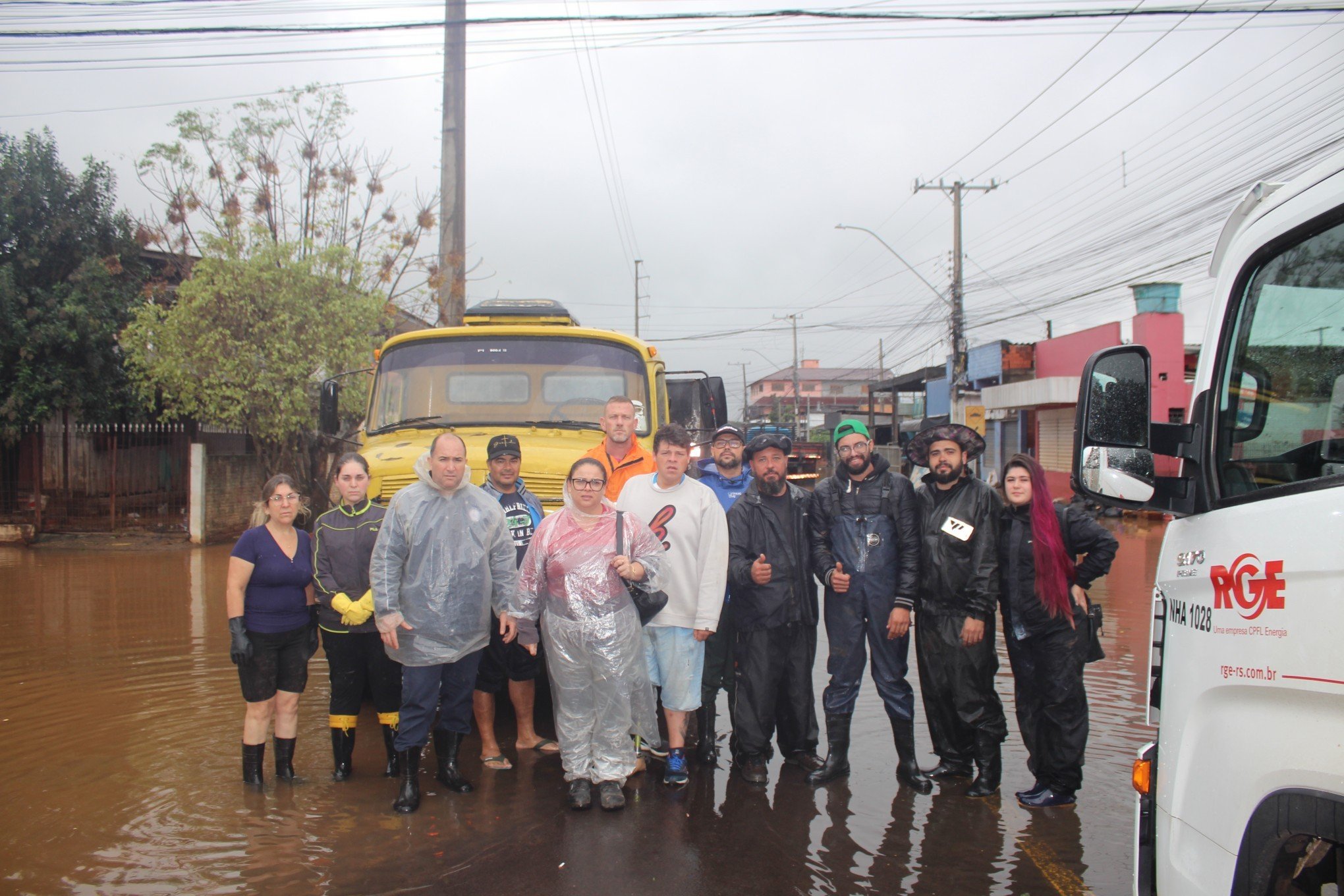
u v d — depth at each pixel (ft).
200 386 52.31
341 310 53.21
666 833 14.66
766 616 16.93
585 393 23.30
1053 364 95.04
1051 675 15.60
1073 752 15.52
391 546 15.40
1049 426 92.32
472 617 15.98
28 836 14.28
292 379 53.42
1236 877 7.22
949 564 16.22
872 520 17.03
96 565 45.85
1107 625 30.89
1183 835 8.06
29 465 55.62
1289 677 6.88
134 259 62.85
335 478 17.31
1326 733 6.54
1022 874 13.24
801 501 17.67
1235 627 7.55
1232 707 7.58
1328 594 6.61
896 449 88.12
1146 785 9.02
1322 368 7.45
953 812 15.53
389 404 23.58
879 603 16.94
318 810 15.44
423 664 15.53
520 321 24.97
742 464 19.80
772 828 14.85
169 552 51.31
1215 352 8.71
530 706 18.76
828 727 17.16
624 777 15.97
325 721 20.83
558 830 14.74
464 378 23.53
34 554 50.16
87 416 58.18
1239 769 7.35
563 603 15.85
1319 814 6.49
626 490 17.76
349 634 16.74
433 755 18.71
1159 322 76.54
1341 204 7.36
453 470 15.61
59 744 18.78
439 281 47.52
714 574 16.75
